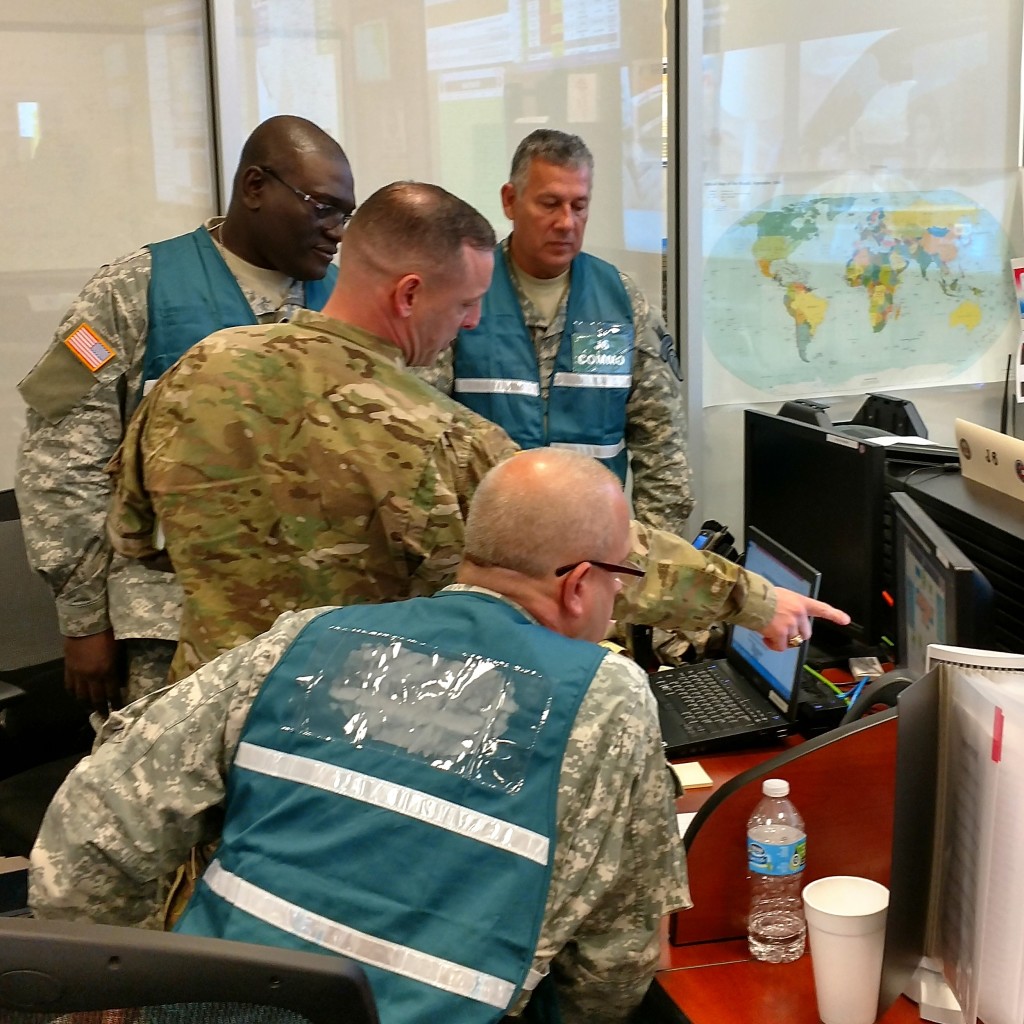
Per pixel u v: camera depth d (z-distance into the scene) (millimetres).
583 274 2637
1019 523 1781
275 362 1617
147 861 1274
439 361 2549
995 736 1157
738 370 3588
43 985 887
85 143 2906
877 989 1246
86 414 2176
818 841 1441
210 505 1620
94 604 2209
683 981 1361
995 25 3598
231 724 1294
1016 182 3723
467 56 3211
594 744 1215
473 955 1122
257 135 2260
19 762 2514
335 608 1378
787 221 3535
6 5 2770
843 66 3494
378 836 1177
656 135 3422
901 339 3721
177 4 2926
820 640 2381
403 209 1617
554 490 1332
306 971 896
